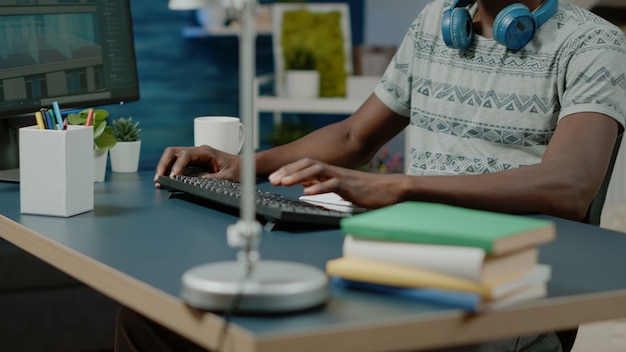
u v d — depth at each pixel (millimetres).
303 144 1920
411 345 887
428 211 1036
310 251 1175
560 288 1017
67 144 1416
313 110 4250
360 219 991
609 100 1582
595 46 1646
